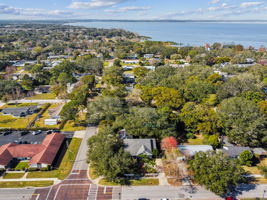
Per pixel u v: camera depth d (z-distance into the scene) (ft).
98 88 386.93
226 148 194.39
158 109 250.37
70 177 168.86
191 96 299.17
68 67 469.98
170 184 161.38
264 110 226.38
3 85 348.79
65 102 326.85
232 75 390.42
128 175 169.27
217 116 218.59
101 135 189.16
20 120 268.21
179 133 228.63
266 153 191.01
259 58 560.61
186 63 572.51
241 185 159.33
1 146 200.95
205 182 147.02
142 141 198.49
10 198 148.05
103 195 151.23
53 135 216.33
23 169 175.32
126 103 286.46
